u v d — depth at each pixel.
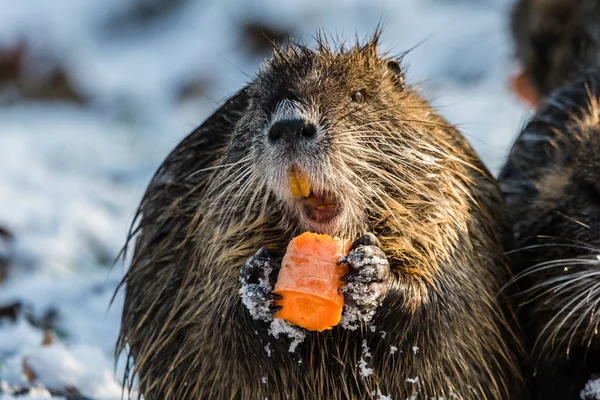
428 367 10.88
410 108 11.52
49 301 15.63
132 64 36.28
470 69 31.16
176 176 12.31
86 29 37.84
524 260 12.48
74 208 19.61
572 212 12.27
